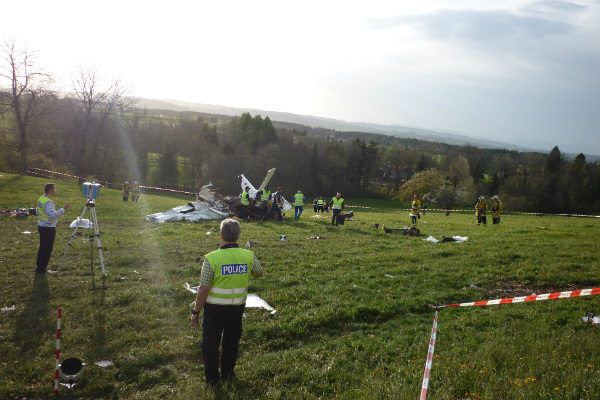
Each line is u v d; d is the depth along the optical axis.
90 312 9.58
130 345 8.16
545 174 82.50
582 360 6.88
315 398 6.29
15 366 7.21
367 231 24.28
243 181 31.52
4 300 10.05
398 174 94.75
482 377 6.28
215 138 84.69
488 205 51.25
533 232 23.39
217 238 19.34
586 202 78.25
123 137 72.44
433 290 12.17
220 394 6.28
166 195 62.59
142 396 6.51
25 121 53.91
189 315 9.77
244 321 9.45
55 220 12.13
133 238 18.34
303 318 9.62
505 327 9.29
